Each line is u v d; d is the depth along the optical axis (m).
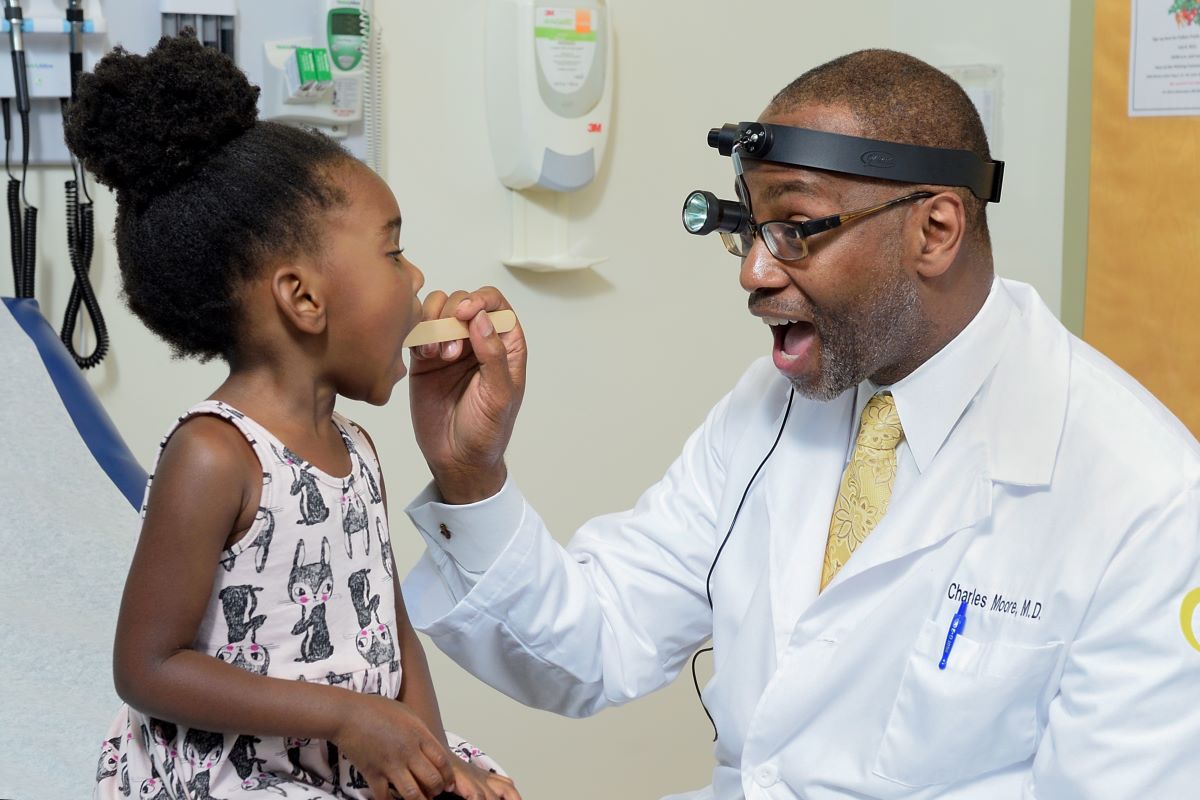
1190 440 1.14
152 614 0.91
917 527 1.15
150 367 1.81
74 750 1.19
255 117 1.00
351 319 0.99
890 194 1.11
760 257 1.14
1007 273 2.38
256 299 0.97
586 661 1.33
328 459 1.02
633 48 2.16
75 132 0.96
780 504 1.28
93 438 1.55
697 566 1.40
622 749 2.30
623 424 2.24
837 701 1.18
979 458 1.16
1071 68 2.20
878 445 1.22
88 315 1.74
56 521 1.42
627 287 2.21
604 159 2.15
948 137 1.13
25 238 1.65
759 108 2.32
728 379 2.35
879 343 1.15
